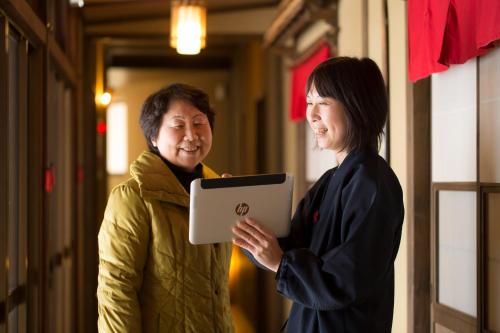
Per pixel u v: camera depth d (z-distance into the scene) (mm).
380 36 3271
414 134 2832
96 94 6008
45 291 3182
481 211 2346
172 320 1947
